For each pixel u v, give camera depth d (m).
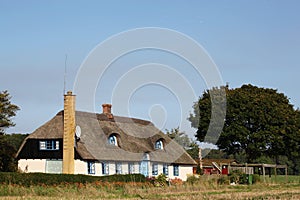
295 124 74.25
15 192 35.59
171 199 29.30
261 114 73.81
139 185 45.91
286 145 74.94
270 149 75.56
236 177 54.72
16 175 42.84
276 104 75.12
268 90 79.81
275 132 73.81
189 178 54.00
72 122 54.44
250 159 76.44
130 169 59.00
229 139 75.69
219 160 84.25
